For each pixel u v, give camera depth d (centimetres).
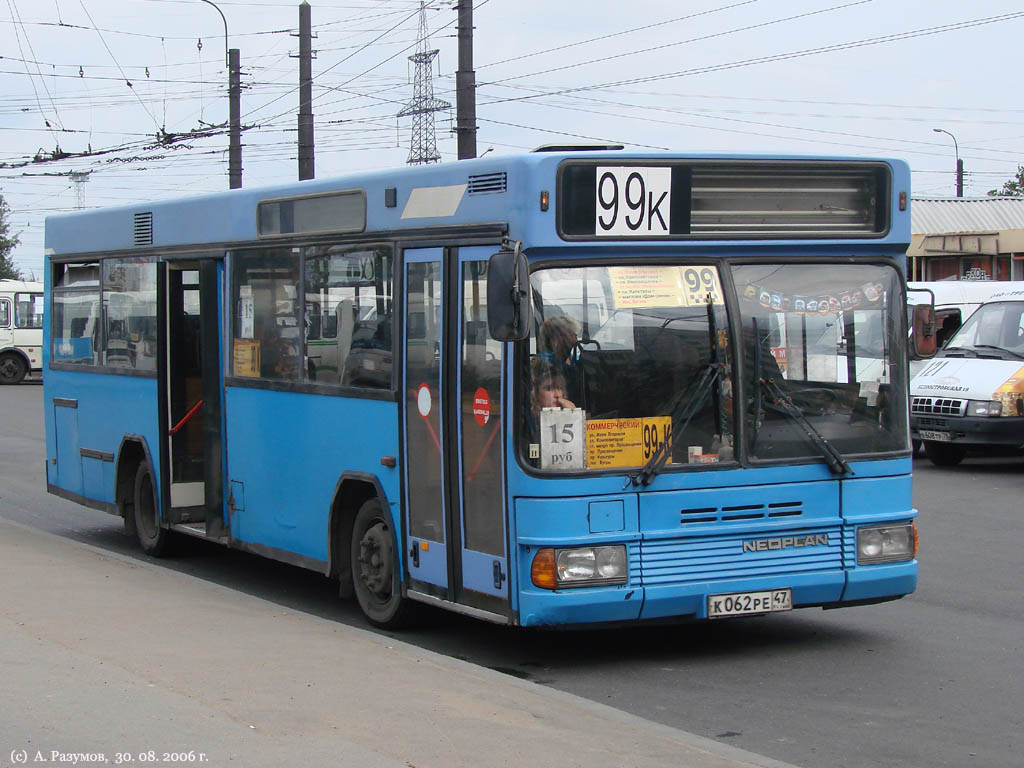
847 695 745
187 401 1202
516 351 755
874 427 830
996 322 1939
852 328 828
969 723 689
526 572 755
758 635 900
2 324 4056
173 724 612
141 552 1294
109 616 866
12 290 4078
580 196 761
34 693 662
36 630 812
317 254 972
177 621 859
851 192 830
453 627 927
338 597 1064
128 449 1271
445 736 602
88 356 1339
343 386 937
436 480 840
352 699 664
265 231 1039
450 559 829
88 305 1343
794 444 804
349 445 932
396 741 593
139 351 1225
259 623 862
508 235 770
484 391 789
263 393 1042
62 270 1411
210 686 683
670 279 783
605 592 752
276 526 1033
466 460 809
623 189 770
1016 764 621
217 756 566
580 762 570
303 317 989
